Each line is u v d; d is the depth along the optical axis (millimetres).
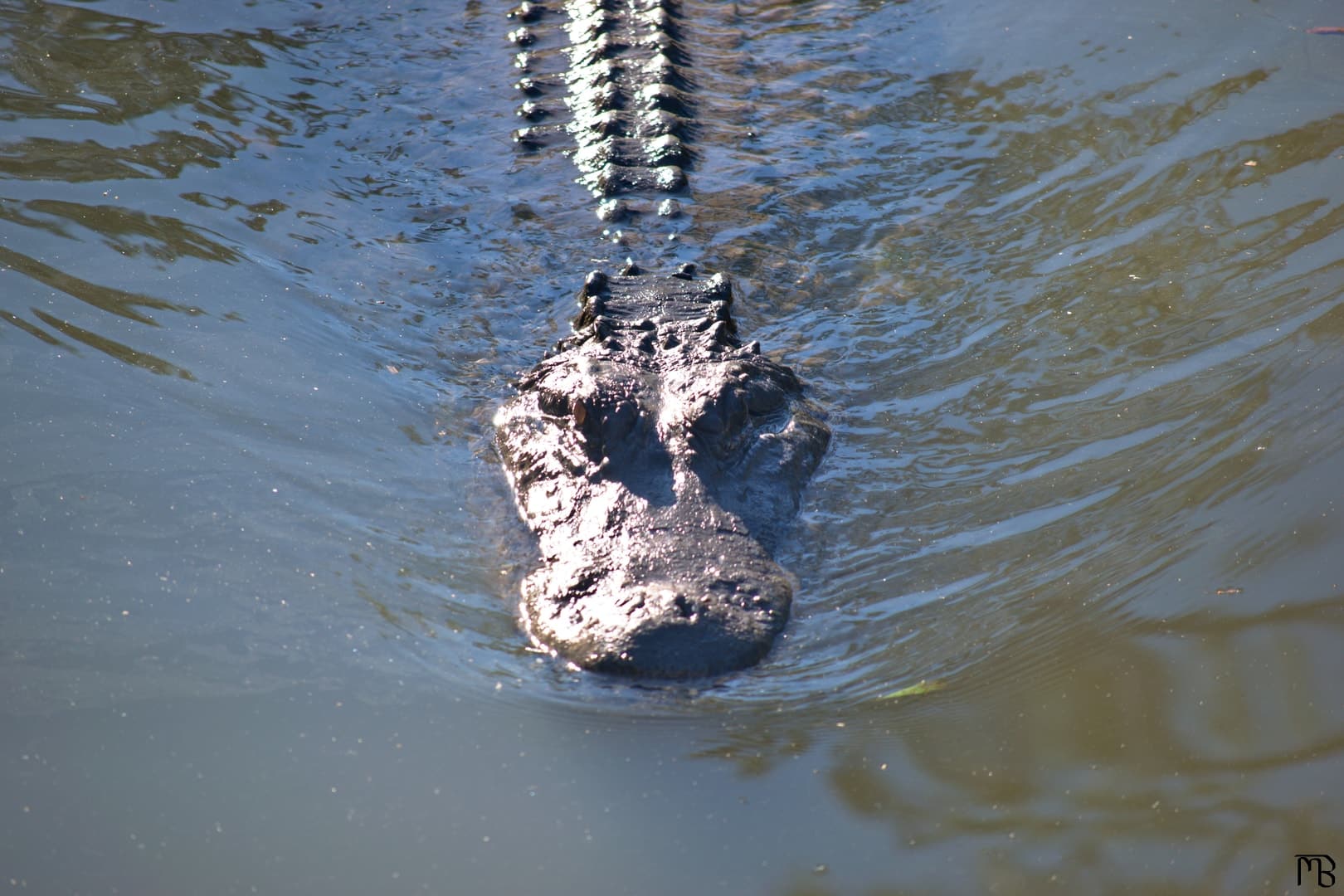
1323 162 24969
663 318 20984
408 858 11539
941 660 14258
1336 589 14430
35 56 30109
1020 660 14172
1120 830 11789
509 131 28906
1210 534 15703
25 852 11438
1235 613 14383
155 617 14508
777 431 18250
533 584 15625
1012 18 33906
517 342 21891
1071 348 20422
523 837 11844
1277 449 16922
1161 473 16984
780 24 35031
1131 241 23469
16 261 21578
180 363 19594
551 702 13625
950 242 24312
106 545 15586
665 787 12508
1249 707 13078
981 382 19938
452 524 16984
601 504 16484
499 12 35500
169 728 12977
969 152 27859
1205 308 20875
